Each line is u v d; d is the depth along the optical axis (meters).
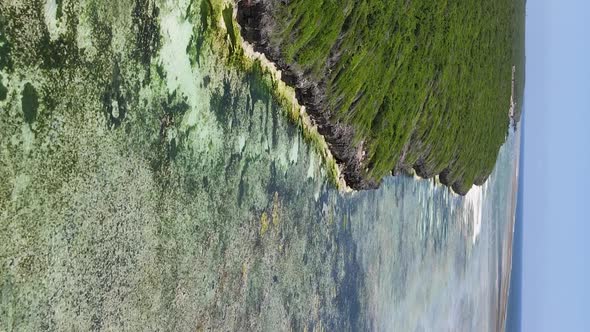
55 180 4.75
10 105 4.39
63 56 4.83
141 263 5.67
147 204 5.78
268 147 7.98
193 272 6.46
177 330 6.19
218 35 6.84
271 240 8.12
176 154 6.23
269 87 7.92
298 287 8.84
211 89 6.79
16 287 4.40
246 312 7.50
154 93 5.89
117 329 5.36
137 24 5.64
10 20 4.38
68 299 4.84
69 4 4.88
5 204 4.34
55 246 4.73
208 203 6.74
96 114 5.17
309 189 9.19
